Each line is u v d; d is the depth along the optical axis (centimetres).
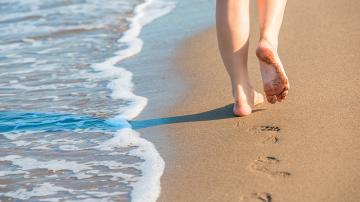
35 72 682
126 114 562
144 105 575
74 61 704
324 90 548
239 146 484
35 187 465
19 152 518
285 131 495
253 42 675
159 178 458
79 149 513
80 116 569
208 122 527
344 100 527
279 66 496
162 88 606
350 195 413
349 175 432
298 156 461
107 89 621
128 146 509
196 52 684
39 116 577
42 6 917
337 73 576
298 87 559
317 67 592
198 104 561
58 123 561
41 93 627
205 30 748
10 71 690
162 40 736
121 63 684
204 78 614
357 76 565
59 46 758
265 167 454
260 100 538
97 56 712
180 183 448
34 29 826
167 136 514
